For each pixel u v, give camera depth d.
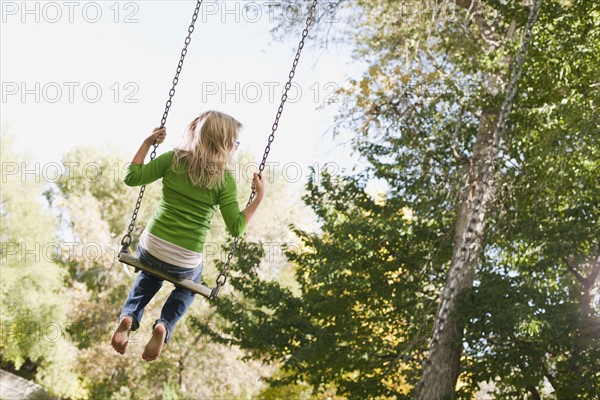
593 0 17.97
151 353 6.52
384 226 22.83
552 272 21.81
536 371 18.58
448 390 19.83
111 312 49.34
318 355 23.41
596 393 17.38
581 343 18.14
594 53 18.25
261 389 39.78
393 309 24.77
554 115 18.53
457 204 22.05
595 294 20.16
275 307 25.05
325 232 26.41
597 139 17.00
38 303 48.97
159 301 43.69
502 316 18.22
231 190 6.70
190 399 42.72
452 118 22.55
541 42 18.89
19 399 44.97
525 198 20.78
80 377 52.19
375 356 23.28
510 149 21.44
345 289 23.62
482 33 22.34
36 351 49.03
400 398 22.31
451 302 18.45
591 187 18.41
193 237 6.53
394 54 23.86
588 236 18.52
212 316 41.69
